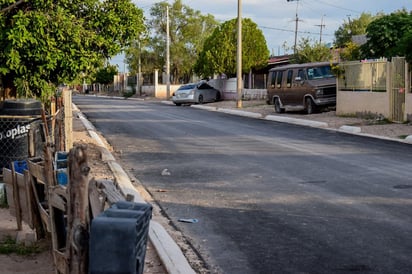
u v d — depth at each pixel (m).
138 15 14.45
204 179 11.34
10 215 8.50
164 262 6.07
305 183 10.70
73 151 4.47
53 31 12.31
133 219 3.90
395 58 21.62
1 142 10.04
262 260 6.47
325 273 6.00
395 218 8.08
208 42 47.09
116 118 27.58
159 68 66.38
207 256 6.65
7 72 12.27
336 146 16.02
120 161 13.81
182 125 23.34
